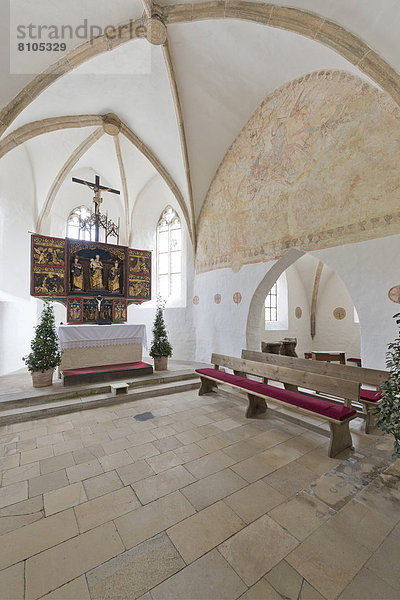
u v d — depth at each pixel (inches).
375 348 178.1
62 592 64.0
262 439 142.9
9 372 268.7
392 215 171.3
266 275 258.7
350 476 108.3
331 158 204.1
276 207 247.9
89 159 386.9
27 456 127.4
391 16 140.2
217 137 297.1
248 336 277.9
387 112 172.2
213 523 85.3
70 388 207.0
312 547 74.2
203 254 340.8
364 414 149.2
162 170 341.1
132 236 418.9
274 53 213.3
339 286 462.9
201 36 213.6
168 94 260.4
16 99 198.8
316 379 147.3
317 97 211.8
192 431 153.0
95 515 89.6
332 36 162.6
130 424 162.7
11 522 86.7
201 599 61.6
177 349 359.9
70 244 278.8
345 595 60.9
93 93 253.8
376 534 77.6
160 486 104.4
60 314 370.9
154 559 72.3
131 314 406.9
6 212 286.4
